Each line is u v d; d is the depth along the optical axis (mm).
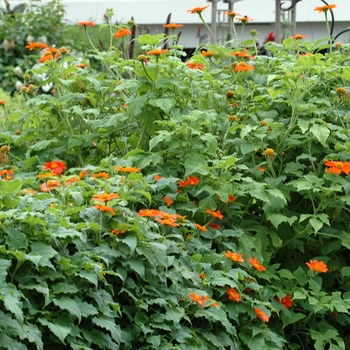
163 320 3668
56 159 5488
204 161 4852
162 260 3838
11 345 2918
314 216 4758
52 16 14844
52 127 5941
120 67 5789
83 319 3412
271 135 5000
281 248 5195
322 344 4602
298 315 4680
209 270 4234
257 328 4234
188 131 5000
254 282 4555
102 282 3604
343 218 5215
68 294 3297
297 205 5328
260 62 5879
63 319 3232
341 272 5188
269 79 5133
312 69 5223
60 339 3062
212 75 6039
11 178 5086
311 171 5117
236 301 4242
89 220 3836
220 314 3924
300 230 5070
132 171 4062
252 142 5152
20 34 14281
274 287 4719
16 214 3367
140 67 5570
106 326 3328
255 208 5312
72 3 18719
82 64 6125
